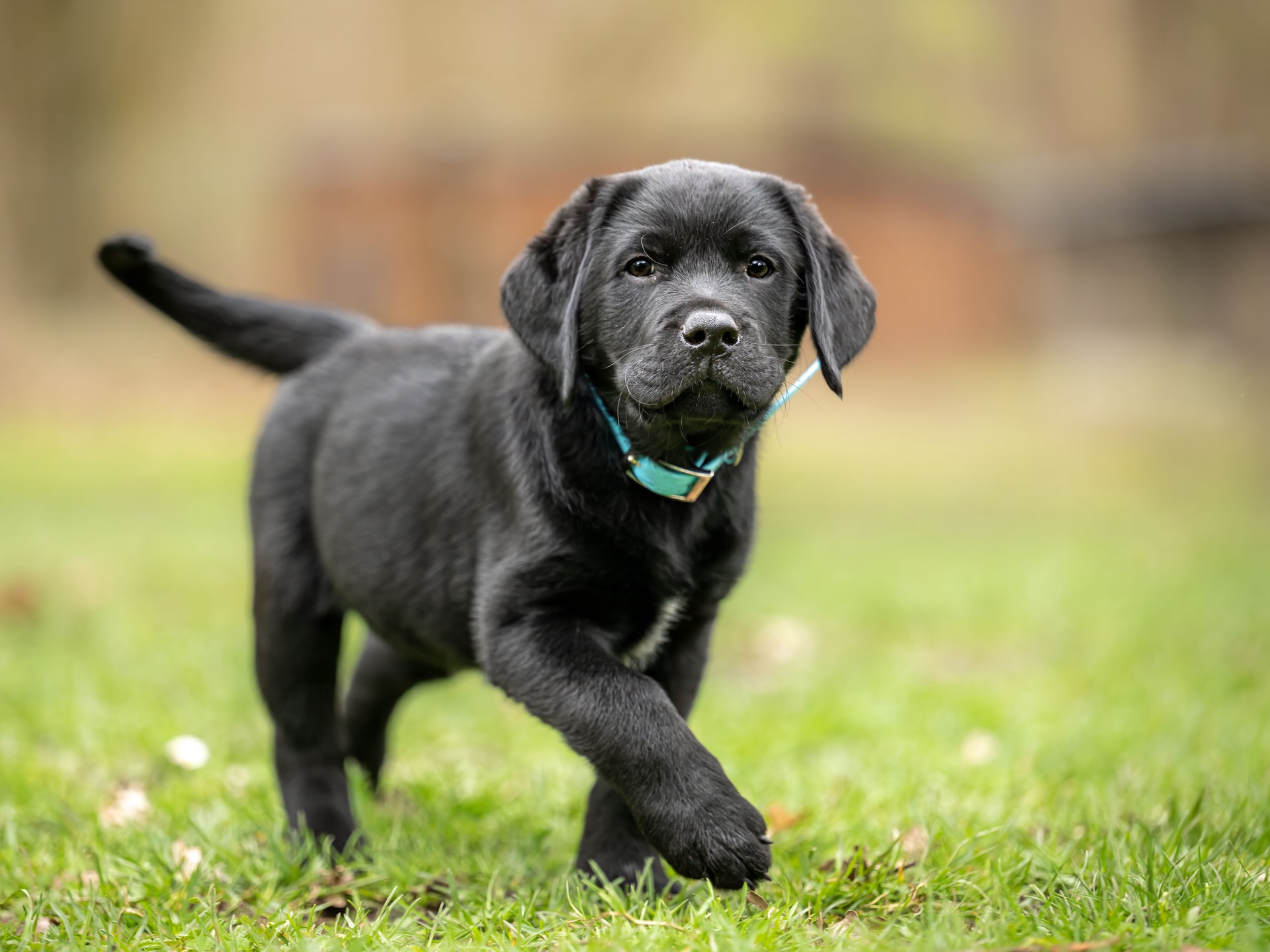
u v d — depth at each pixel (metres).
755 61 49.72
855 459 27.27
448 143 36.38
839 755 7.72
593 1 50.78
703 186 5.76
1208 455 28.34
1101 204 44.88
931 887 5.05
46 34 50.19
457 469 5.88
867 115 49.59
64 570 13.39
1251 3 52.09
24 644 10.48
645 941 4.45
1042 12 52.34
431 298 35.66
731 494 5.69
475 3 52.78
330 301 36.34
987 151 50.88
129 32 51.31
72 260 51.81
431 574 5.91
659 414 5.43
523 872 5.73
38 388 32.34
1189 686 9.02
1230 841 5.62
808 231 5.91
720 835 4.78
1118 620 11.47
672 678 5.75
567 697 5.08
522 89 51.78
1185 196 44.41
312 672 6.41
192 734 8.02
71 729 8.00
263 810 6.49
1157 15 52.62
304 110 54.41
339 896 5.46
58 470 22.75
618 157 36.56
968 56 50.53
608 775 4.97
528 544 5.38
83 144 51.91
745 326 5.48
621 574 5.40
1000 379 36.88
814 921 4.93
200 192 54.59
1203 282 45.00
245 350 6.93
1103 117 52.81
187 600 12.62
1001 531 18.53
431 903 5.46
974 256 39.44
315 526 6.37
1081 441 29.88
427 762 7.94
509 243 35.72
